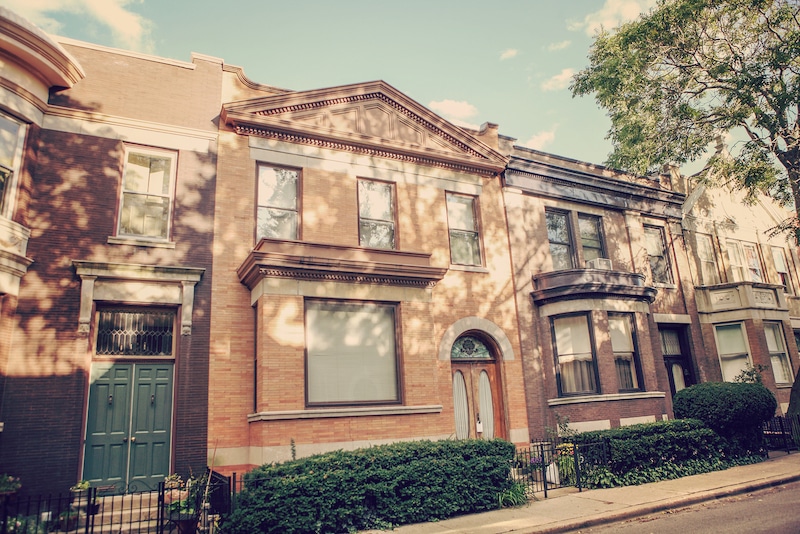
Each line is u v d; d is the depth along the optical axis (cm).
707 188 2238
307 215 1413
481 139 1767
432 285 1413
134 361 1184
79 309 1138
